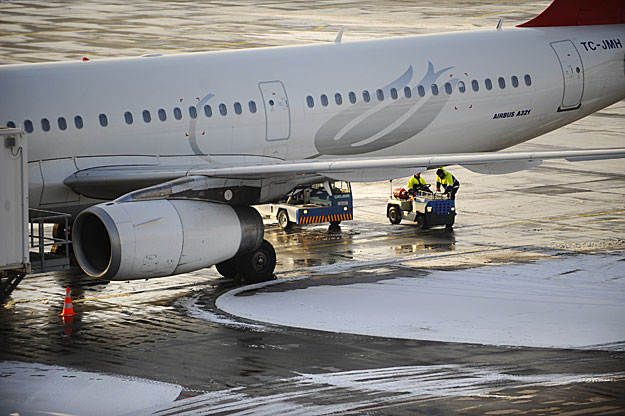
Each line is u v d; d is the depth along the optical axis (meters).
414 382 67.00
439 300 89.31
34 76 97.44
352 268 102.31
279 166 94.38
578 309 86.06
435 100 114.50
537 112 121.62
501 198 138.38
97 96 98.12
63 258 88.56
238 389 66.12
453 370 69.56
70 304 85.44
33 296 92.81
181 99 101.62
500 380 67.25
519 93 119.44
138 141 99.50
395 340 77.25
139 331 80.94
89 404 63.56
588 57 124.00
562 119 124.69
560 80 121.94
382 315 84.56
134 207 88.19
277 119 106.25
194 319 84.44
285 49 111.06
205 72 104.44
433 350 74.50
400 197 124.31
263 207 127.25
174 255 89.06
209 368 70.81
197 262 91.00
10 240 78.75
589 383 66.38
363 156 113.31
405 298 90.12
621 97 128.38
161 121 100.31
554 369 69.56
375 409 61.91
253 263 97.00
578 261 103.62
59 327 82.31
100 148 97.81
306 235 118.94
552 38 123.56
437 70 115.19
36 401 64.19
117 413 61.97
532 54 121.00
